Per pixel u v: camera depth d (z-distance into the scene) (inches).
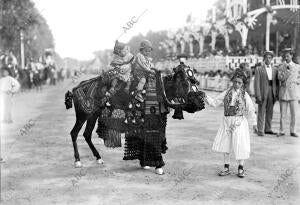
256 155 389.7
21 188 288.0
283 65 491.5
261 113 498.3
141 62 327.0
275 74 499.5
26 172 330.0
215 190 283.1
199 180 307.4
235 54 1336.1
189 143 446.6
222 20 1439.5
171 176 319.0
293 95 486.3
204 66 1478.8
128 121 333.1
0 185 294.4
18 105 887.7
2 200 262.4
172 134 504.4
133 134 333.1
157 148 326.0
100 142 455.8
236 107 313.6
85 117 351.9
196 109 319.6
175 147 425.1
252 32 1539.1
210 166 349.1
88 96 346.6
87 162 365.1
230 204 255.0
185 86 317.4
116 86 333.1
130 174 325.1
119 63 341.1
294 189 284.7
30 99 1053.8
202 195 272.2
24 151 408.5
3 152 400.8
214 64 1384.1
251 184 297.1
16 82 609.9
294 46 1407.5
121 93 333.1
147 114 326.3
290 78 485.1
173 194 274.5
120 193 276.8
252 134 508.1
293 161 364.2
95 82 349.7
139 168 344.5
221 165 352.5
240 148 308.8
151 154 326.6
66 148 423.5
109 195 272.8
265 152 402.3
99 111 352.8
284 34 1535.4
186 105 319.9
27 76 1441.9
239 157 308.2
